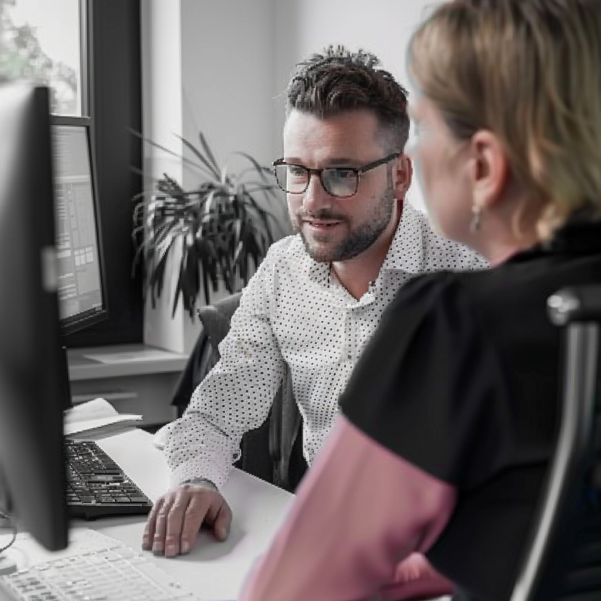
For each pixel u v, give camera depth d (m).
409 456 0.77
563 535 0.66
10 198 0.84
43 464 0.86
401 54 2.93
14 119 0.83
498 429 0.75
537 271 0.78
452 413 0.76
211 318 2.26
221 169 3.49
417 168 0.87
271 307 1.94
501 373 0.75
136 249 3.63
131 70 3.58
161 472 1.80
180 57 3.38
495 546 0.75
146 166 3.61
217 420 1.87
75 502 1.53
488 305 0.77
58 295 0.84
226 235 3.32
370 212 1.77
